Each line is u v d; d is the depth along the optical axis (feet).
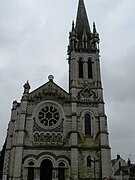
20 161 190.08
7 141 214.48
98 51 254.06
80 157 200.85
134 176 340.18
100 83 237.04
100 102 224.94
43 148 199.93
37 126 208.54
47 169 198.18
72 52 248.52
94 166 198.59
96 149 205.36
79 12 293.84
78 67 244.01
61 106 219.61
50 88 227.40
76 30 273.33
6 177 196.54
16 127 208.33
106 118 219.20
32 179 189.26
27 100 216.13
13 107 229.04
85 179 193.26
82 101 224.33
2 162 246.68
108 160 199.93
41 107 216.95
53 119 213.87
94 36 261.03
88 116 220.23
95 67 245.65
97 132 213.25
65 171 194.90
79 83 235.61
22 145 195.93
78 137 208.64
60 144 204.13
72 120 212.02
